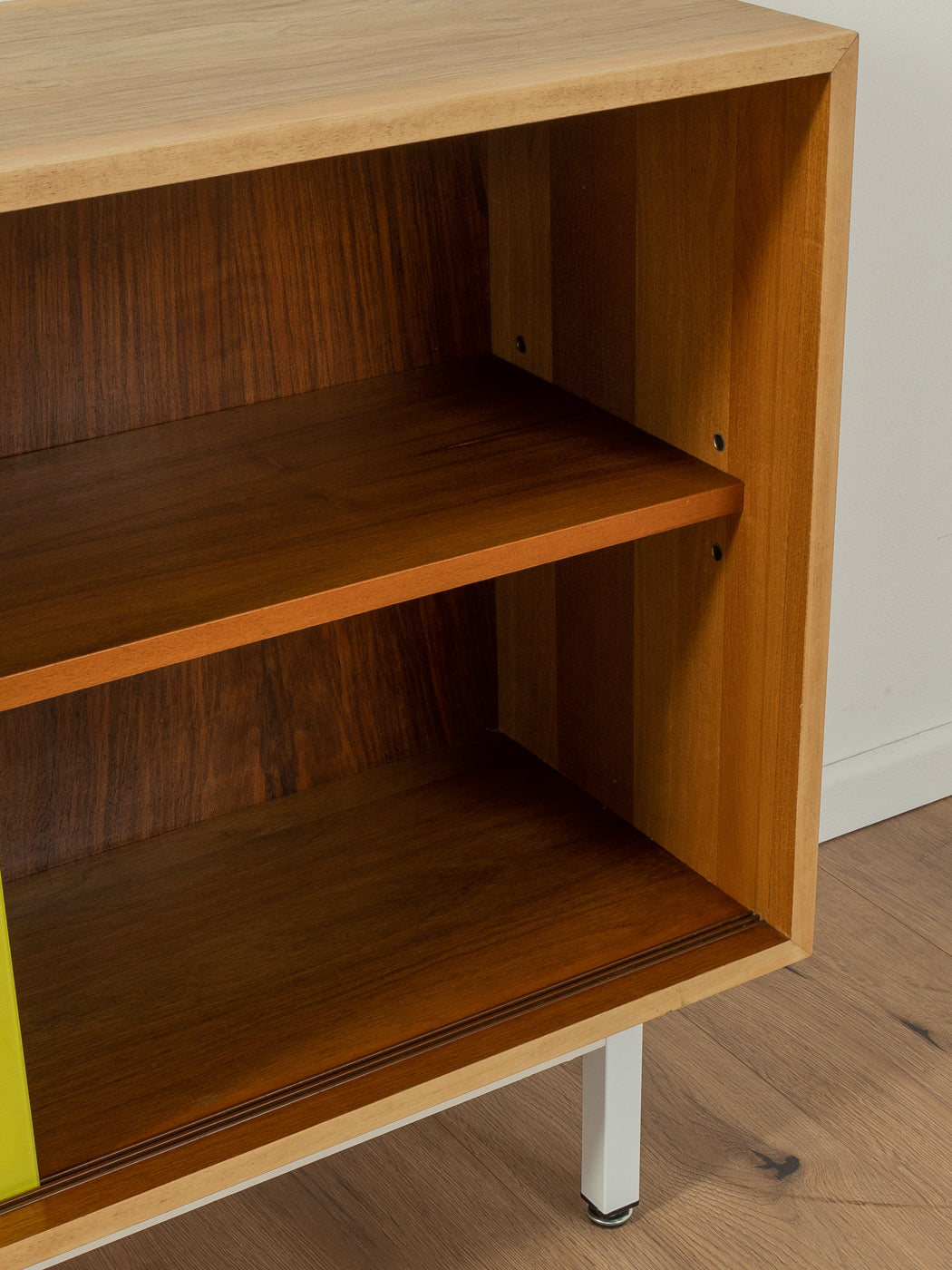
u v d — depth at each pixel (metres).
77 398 1.17
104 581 0.98
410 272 1.27
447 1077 1.07
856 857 1.73
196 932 1.23
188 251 1.17
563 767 1.40
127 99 0.85
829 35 0.91
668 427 1.15
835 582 1.65
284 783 1.38
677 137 1.06
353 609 0.97
